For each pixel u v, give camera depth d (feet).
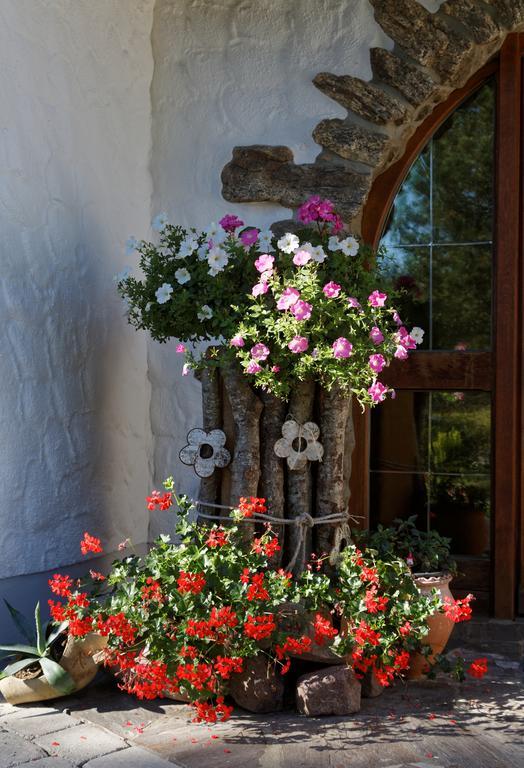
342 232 12.35
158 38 13.44
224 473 11.07
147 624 9.34
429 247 13.32
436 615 10.56
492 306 13.03
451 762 8.12
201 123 13.24
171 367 13.43
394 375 13.30
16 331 10.73
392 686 10.41
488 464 13.08
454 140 13.21
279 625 9.65
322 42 12.74
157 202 13.44
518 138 12.85
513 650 11.91
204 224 13.16
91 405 12.11
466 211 13.19
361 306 10.47
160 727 8.95
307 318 9.68
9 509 10.59
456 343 13.23
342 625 10.09
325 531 10.89
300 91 12.81
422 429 13.30
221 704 8.95
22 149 10.82
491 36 12.14
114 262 12.70
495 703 9.81
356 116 12.55
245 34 13.07
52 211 11.35
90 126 12.16
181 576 9.15
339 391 10.81
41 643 9.80
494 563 12.84
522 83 12.91
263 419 10.91
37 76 11.10
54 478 11.34
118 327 12.78
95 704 9.62
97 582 10.61
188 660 9.10
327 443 10.87
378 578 10.08
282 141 12.85
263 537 9.94
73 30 11.80
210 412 10.98
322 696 9.35
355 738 8.70
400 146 12.93
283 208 12.78
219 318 10.26
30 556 10.90
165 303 10.69
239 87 13.08
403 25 12.37
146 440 13.47
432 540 11.62
